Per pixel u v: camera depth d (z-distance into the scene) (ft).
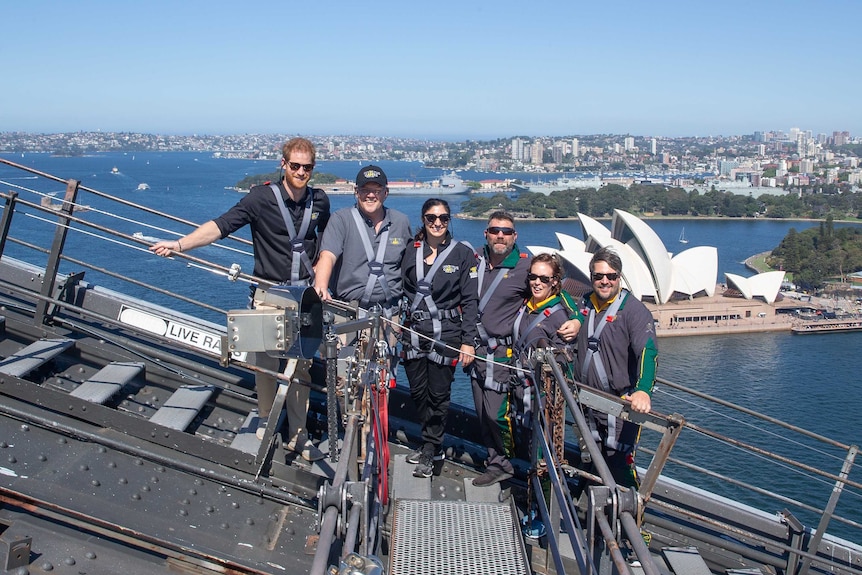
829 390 183.21
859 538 92.58
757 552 17.92
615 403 13.02
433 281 15.61
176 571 11.74
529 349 15.30
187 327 17.38
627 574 8.05
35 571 10.98
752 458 112.16
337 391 12.90
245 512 13.67
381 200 15.57
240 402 17.35
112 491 12.91
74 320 19.29
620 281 15.52
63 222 18.13
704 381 194.18
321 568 7.59
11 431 13.56
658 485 18.72
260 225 15.17
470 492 16.08
